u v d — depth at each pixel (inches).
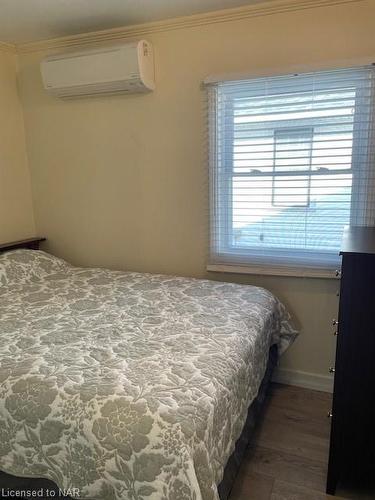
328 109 83.4
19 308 78.0
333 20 80.6
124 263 113.7
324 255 90.3
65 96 105.0
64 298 84.2
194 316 72.2
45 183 118.6
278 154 90.0
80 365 53.3
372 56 77.5
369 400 57.7
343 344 57.3
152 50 96.1
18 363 54.1
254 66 88.6
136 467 41.0
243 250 97.8
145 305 78.7
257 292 86.6
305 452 72.6
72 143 111.9
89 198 113.6
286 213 92.0
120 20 92.7
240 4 84.4
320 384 95.0
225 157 94.9
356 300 55.4
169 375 50.5
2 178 111.3
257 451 72.9
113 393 46.2
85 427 43.8
